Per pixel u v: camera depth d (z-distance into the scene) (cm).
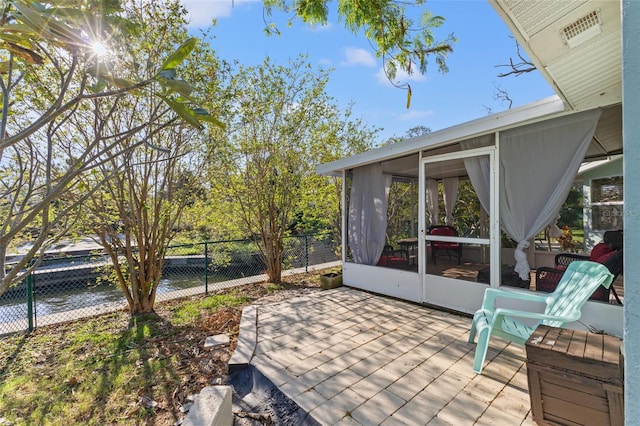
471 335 301
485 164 365
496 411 204
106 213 420
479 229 374
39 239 100
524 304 333
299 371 257
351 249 558
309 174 696
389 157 468
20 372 282
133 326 394
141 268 449
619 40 173
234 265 715
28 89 320
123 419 215
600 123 332
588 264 266
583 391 171
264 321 376
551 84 229
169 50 403
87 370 282
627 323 86
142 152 428
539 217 323
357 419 198
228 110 485
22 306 402
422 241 434
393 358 277
